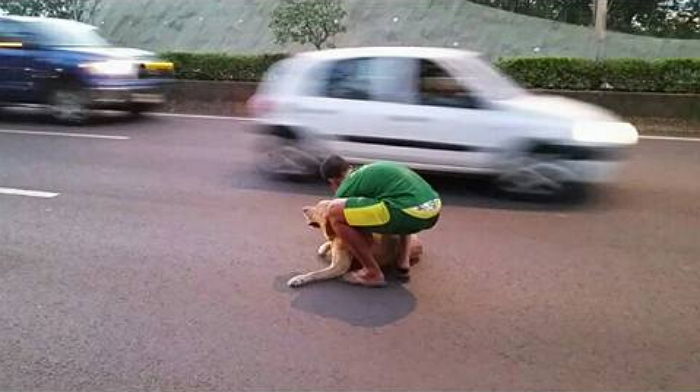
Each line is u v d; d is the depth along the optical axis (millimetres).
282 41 16266
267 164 7539
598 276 4512
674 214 6051
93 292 4246
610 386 3119
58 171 7801
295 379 3180
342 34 19031
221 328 3723
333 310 3959
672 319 3830
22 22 11469
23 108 12664
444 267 4688
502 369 3271
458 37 18484
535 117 6348
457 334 3643
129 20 22188
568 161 6309
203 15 21594
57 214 6039
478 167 6543
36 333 3672
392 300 4109
